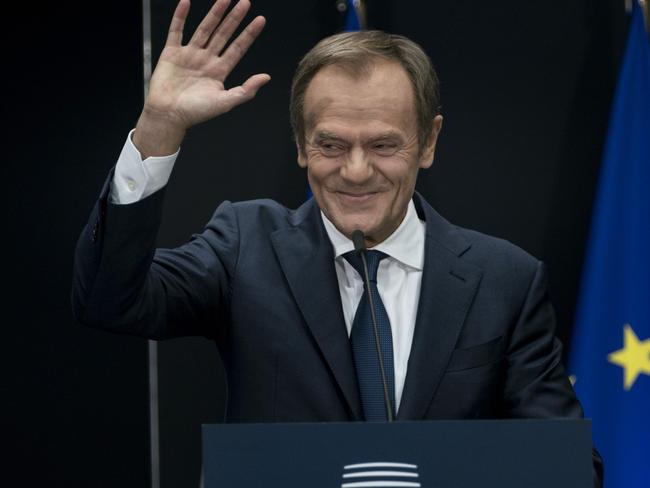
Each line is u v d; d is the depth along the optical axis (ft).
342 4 36.35
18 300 36.52
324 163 21.11
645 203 34.91
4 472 36.11
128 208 20.29
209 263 23.13
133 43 37.29
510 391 22.70
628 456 34.35
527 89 36.76
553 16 36.86
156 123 20.43
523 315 23.22
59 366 36.52
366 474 15.81
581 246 36.40
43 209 36.76
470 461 15.88
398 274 23.24
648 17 35.53
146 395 36.70
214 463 15.81
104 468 36.47
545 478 15.90
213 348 35.83
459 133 36.70
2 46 36.83
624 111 35.19
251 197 36.22
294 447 15.85
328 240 23.13
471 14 36.91
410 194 21.95
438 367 22.02
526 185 36.60
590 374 34.65
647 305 34.68
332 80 20.83
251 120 36.40
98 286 20.67
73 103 37.04
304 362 21.93
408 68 21.35
